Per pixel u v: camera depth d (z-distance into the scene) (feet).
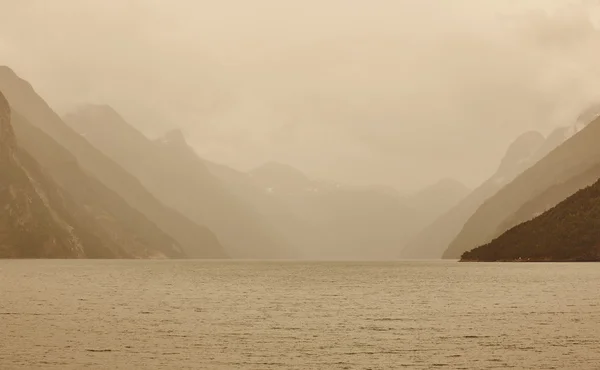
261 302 276.41
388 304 266.57
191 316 221.87
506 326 194.49
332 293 329.72
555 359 146.00
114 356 149.38
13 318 209.36
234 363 143.64
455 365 141.59
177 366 140.36
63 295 299.58
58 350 154.81
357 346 163.53
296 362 144.97
